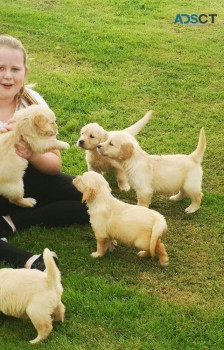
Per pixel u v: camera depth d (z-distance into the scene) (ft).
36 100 5.91
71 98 8.91
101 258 5.39
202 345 4.31
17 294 4.20
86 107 8.73
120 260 5.37
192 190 6.07
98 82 9.68
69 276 5.08
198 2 15.25
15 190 5.50
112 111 8.68
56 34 11.71
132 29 12.53
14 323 4.48
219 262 5.40
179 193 6.45
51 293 4.21
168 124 8.34
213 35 12.59
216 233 5.85
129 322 4.50
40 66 10.18
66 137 7.85
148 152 7.52
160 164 6.00
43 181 5.79
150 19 13.50
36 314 4.16
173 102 9.12
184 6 14.75
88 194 5.18
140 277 5.14
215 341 4.36
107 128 8.16
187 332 4.44
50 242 5.60
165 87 9.68
